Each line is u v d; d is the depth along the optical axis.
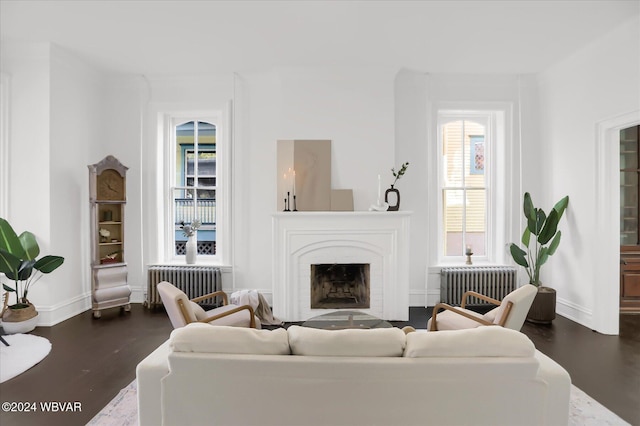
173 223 5.13
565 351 3.32
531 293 2.76
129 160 4.88
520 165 4.83
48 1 3.08
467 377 1.60
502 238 4.88
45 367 2.94
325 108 4.54
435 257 4.85
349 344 1.67
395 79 4.73
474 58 4.25
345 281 4.56
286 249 4.17
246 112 4.80
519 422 1.61
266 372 1.62
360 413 1.62
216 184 5.05
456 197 5.06
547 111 4.64
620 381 2.75
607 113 3.71
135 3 3.10
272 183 4.79
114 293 4.33
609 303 3.78
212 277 4.67
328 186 4.52
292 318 4.19
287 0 3.04
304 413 1.63
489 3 3.08
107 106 4.88
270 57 4.23
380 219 4.18
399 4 3.10
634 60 3.39
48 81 3.92
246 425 1.64
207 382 1.63
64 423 2.19
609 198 3.79
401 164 4.77
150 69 4.61
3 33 3.65
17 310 3.63
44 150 3.93
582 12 3.22
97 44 3.91
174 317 2.82
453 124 5.04
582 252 4.07
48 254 3.95
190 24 3.47
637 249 4.61
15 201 3.96
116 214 4.66
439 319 3.15
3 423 2.18
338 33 3.64
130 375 2.80
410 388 1.61
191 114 5.02
